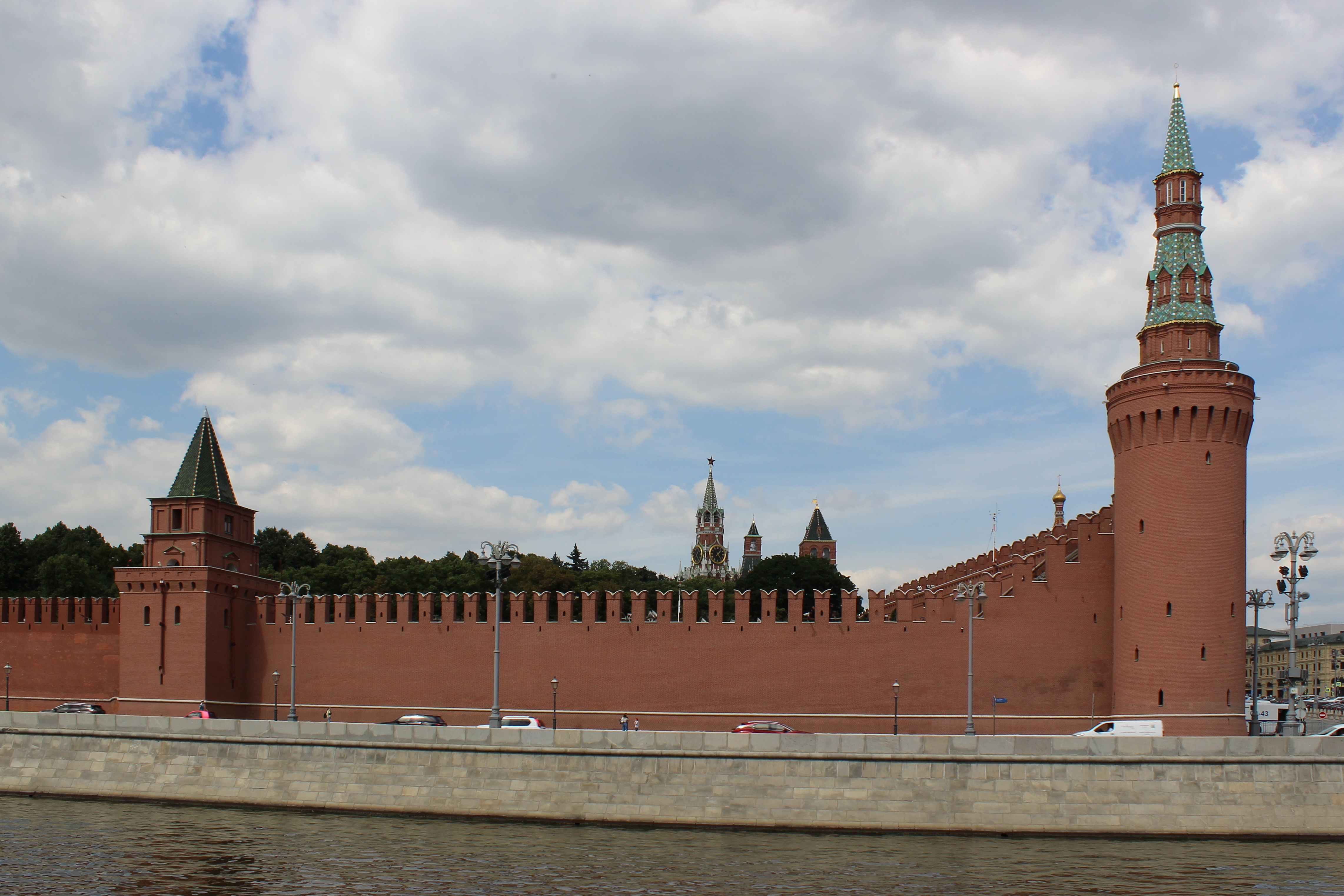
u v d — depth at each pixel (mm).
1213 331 64625
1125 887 38719
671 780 49781
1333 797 47625
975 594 66188
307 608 78625
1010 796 48000
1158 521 62406
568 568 160500
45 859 42562
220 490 80750
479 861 42281
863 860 42594
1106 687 67188
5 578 129250
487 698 73562
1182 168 66250
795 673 69750
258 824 49500
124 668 77625
